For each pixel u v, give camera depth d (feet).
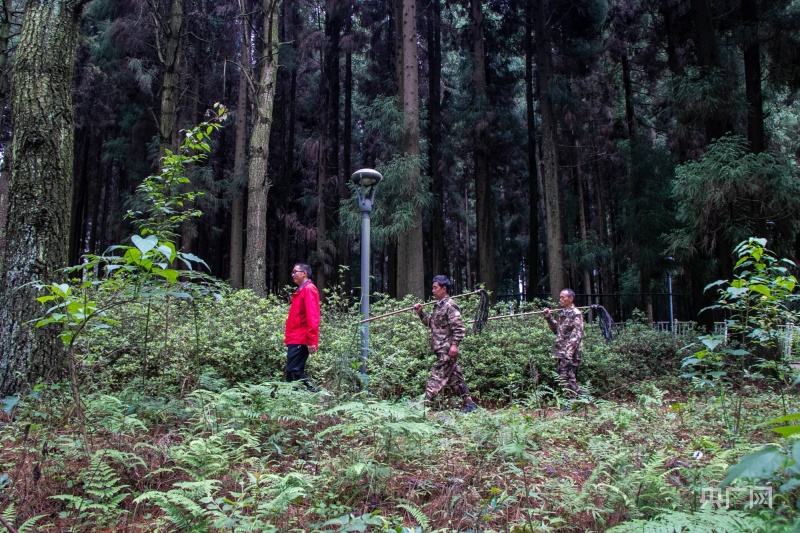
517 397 25.67
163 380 18.30
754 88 42.19
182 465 10.83
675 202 57.57
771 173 34.01
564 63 66.74
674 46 52.85
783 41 40.86
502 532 8.58
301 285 19.40
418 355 28.53
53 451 11.51
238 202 67.67
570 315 23.58
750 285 12.84
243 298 29.48
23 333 16.75
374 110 53.98
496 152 72.49
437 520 9.01
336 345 21.45
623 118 75.97
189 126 67.62
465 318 32.27
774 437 12.80
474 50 66.13
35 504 9.49
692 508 8.56
